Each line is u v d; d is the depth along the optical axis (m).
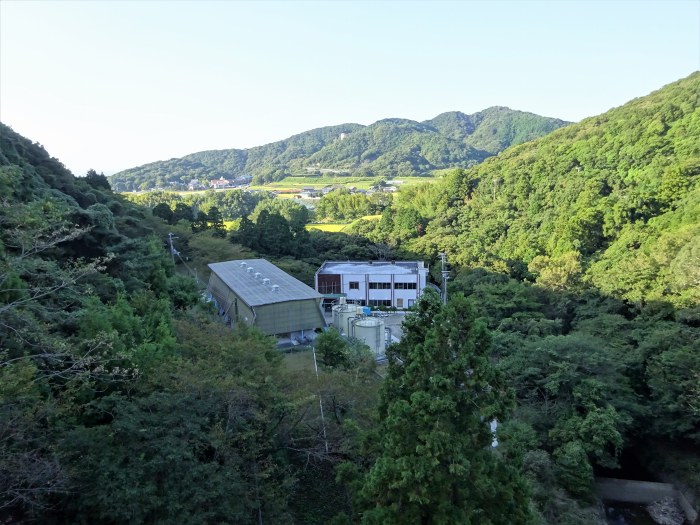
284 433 14.79
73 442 10.16
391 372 11.91
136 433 10.52
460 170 76.44
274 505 11.85
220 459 11.72
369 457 13.93
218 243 51.75
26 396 9.87
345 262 55.09
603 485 25.11
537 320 36.94
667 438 26.61
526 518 10.28
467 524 9.05
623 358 28.48
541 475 21.20
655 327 31.11
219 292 37.69
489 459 10.21
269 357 18.86
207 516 9.69
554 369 25.95
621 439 22.47
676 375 25.12
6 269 12.04
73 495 10.14
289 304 30.73
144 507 9.39
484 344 10.55
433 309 11.45
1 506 9.23
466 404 10.12
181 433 10.85
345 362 22.73
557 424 23.95
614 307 36.59
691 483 23.77
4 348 11.95
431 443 9.28
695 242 32.94
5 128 33.88
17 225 13.55
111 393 13.05
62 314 15.85
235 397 12.52
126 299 21.86
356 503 11.91
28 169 29.56
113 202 40.72
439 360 10.43
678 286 32.62
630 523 23.30
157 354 15.62
